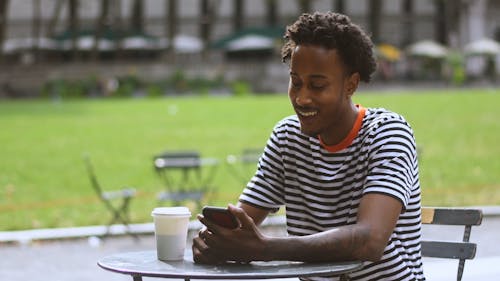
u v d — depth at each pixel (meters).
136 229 13.12
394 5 84.31
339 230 4.02
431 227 13.15
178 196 13.14
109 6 75.81
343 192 4.41
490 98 42.91
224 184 18.27
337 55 4.18
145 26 80.25
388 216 4.11
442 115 33.34
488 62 73.06
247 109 37.94
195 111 37.31
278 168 4.64
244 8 83.12
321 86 4.18
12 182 19.03
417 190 4.40
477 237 12.41
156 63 65.50
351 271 3.91
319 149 4.45
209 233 4.00
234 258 3.95
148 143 25.77
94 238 12.92
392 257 4.29
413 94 48.59
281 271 3.84
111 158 22.69
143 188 18.12
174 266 4.03
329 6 83.69
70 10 78.06
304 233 4.56
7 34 78.81
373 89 60.38
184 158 13.95
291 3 82.81
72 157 22.91
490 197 16.50
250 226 3.92
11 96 60.12
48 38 70.31
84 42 70.19
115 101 47.22
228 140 26.27
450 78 66.56
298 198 4.57
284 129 4.62
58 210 15.62
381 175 4.23
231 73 66.19
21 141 26.59
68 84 57.97
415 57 73.06
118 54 69.62
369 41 4.25
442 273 8.98
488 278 8.72
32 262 11.28
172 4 67.88
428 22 84.94
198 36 82.31
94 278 10.20
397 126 4.34
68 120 33.69
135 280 4.12
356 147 4.38
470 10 82.38
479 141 25.45
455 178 19.02
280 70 65.94
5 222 14.45
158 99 49.59
